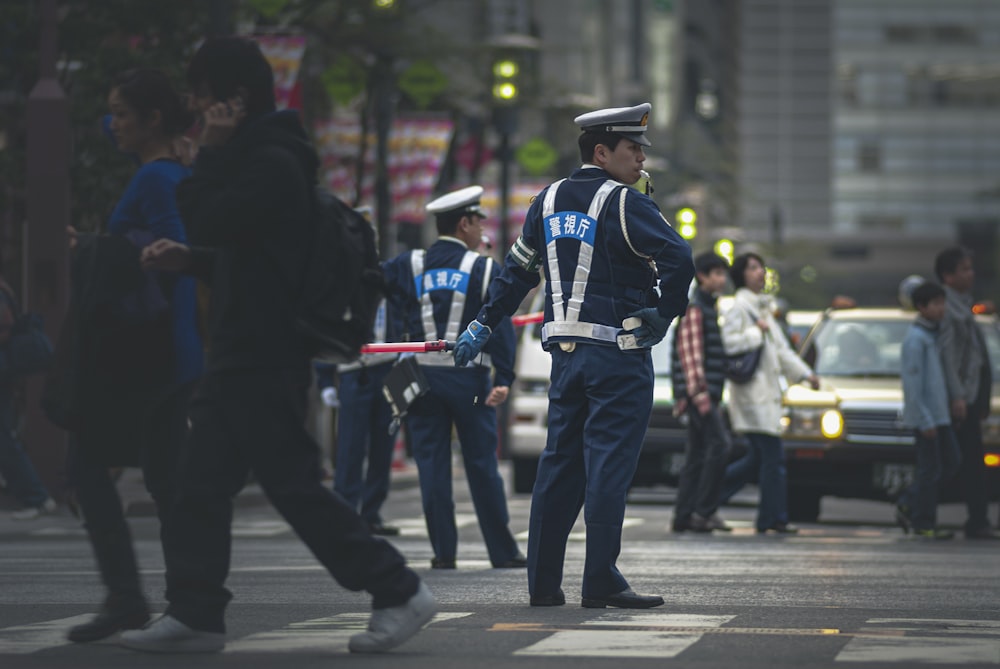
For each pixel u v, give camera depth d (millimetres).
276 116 13211
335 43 57938
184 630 13375
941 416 31375
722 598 19141
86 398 14578
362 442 30391
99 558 14641
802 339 41250
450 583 21172
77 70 40938
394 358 29906
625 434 17500
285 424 13180
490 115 74812
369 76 58562
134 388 14633
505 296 18078
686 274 17203
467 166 77250
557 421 17922
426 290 23953
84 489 14711
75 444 14781
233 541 29156
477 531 31922
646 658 13445
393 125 60594
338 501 13312
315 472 13367
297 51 43344
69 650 13898
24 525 32375
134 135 15258
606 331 17453
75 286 14695
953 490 35062
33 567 23281
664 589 20297
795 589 20469
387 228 59688
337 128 59094
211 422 13281
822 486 36125
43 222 37375
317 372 32656
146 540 28750
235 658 13227
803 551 27031
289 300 13109
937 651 13945
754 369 32000
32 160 37375
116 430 14719
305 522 13219
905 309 40156
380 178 58938
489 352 23891
